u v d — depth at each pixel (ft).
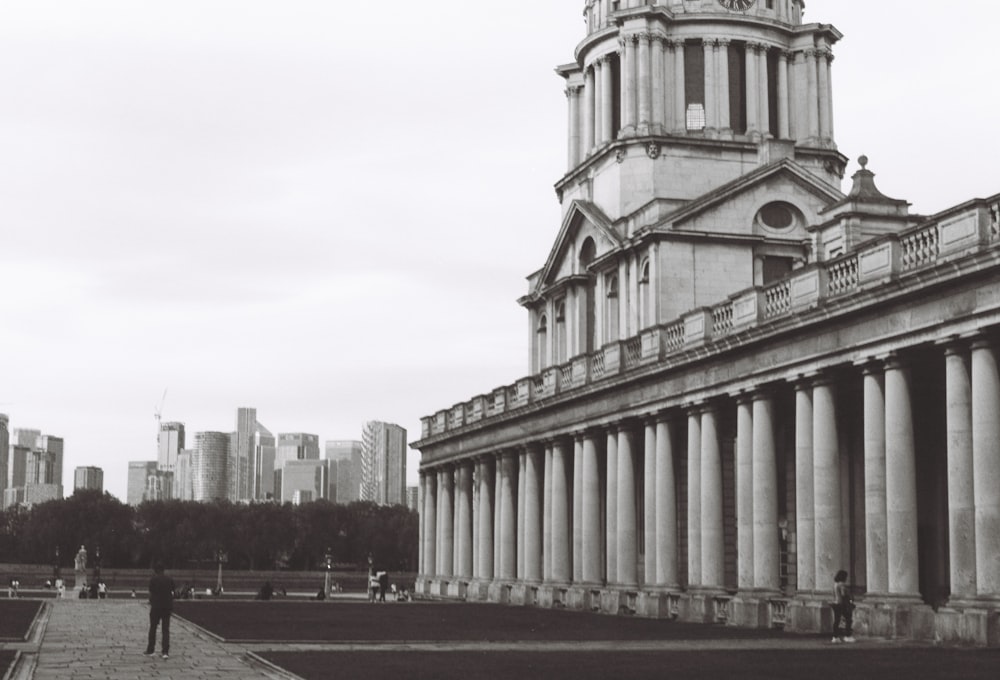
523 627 163.53
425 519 336.90
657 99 264.31
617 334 251.80
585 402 227.20
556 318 279.90
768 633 150.10
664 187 258.78
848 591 135.13
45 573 572.10
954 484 129.18
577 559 231.09
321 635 144.05
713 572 180.45
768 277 235.61
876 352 141.59
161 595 112.27
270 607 237.45
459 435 301.02
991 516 124.06
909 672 94.38
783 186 235.40
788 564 185.37
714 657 111.65
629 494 210.38
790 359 159.43
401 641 133.49
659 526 196.03
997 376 125.90
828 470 152.05
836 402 155.33
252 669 99.55
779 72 273.95
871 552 141.28
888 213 200.95
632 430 212.64
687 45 271.28
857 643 130.21
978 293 125.80
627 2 279.69
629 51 266.77
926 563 155.84
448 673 95.35
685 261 231.50
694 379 185.78
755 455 167.84
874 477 141.79
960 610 126.52
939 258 131.44
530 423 256.52
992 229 126.21
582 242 265.54
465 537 302.25
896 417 138.21
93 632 150.10
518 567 264.93
